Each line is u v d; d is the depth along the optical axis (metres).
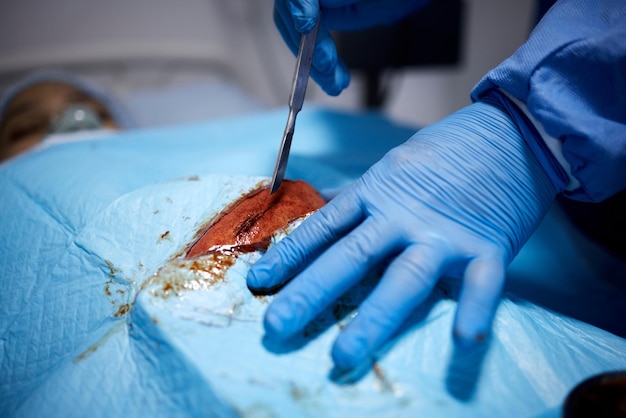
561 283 0.52
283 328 0.31
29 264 0.41
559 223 0.61
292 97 0.38
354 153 0.67
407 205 0.36
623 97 0.35
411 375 0.31
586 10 0.37
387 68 1.03
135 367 0.32
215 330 0.32
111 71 1.21
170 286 0.33
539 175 0.38
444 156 0.37
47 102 0.87
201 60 1.30
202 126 0.77
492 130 0.38
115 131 0.85
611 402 0.29
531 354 0.33
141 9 1.20
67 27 1.13
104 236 0.39
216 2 1.26
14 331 0.38
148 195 0.40
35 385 0.35
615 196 0.49
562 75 0.36
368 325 0.31
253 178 0.41
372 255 0.34
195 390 0.29
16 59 1.07
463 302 0.32
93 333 0.35
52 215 0.43
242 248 0.36
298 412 0.29
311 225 0.36
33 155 0.57
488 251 0.35
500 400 0.31
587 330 0.37
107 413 0.31
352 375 0.31
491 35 1.28
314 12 0.39
